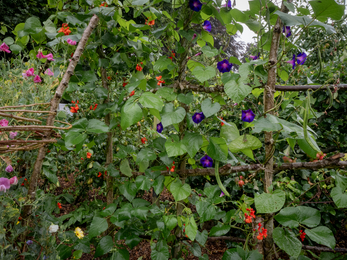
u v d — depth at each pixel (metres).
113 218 1.27
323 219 2.17
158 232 1.39
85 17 1.31
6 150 0.86
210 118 1.84
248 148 1.08
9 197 0.99
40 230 1.08
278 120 1.08
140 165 1.41
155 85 1.57
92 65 1.49
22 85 1.18
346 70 2.50
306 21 0.95
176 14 1.32
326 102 2.42
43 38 1.44
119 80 1.85
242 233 2.25
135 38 1.60
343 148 2.47
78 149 1.14
